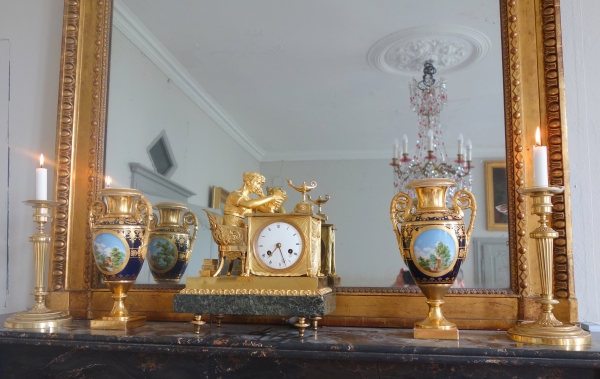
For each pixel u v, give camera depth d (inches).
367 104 58.1
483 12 55.6
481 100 54.9
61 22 65.0
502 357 39.7
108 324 50.0
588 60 55.1
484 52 55.2
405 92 57.2
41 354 48.5
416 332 45.0
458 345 41.7
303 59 59.9
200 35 61.7
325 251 55.9
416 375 42.4
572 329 42.9
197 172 59.9
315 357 42.1
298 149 58.9
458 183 54.2
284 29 60.3
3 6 65.7
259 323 54.6
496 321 50.5
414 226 46.2
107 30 62.5
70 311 57.9
